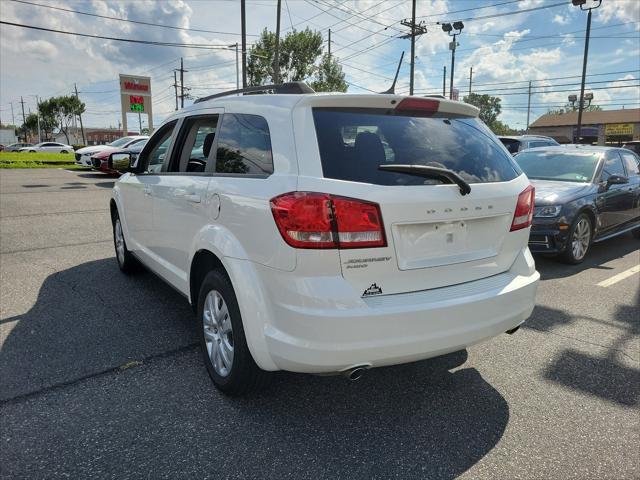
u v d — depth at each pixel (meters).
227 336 3.03
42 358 3.54
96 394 3.07
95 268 5.88
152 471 2.38
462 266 2.79
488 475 2.40
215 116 3.48
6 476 2.33
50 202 11.54
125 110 35.28
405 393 3.16
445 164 2.80
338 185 2.40
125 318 4.30
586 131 43.59
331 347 2.38
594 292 5.27
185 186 3.50
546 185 6.78
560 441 2.68
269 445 2.60
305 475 2.38
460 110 3.17
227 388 2.98
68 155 36.12
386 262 2.48
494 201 2.86
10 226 8.51
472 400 3.09
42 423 2.75
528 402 3.07
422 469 2.44
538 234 6.16
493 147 3.19
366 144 2.62
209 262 3.22
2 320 4.22
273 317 2.55
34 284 5.23
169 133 4.34
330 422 2.82
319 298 2.37
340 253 2.38
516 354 3.75
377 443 2.63
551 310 4.71
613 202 7.14
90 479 2.32
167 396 3.06
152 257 4.36
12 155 33.16
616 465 2.49
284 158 2.59
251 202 2.66
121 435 2.66
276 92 3.12
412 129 2.85
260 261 2.60
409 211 2.51
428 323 2.52
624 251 7.48
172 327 4.12
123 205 5.07
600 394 3.18
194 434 2.68
